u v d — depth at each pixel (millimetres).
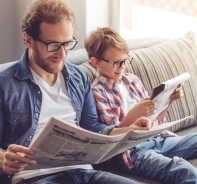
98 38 1824
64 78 1608
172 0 2641
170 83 1639
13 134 1488
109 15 2512
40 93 1523
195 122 2213
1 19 2623
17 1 2605
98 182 1543
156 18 2707
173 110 2094
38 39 1449
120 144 1411
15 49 2723
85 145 1285
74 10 2430
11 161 1276
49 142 1234
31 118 1495
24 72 1507
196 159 1896
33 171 1480
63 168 1531
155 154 1774
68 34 1458
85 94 1683
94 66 1921
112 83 1843
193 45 2295
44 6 1453
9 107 1466
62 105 1581
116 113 1806
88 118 1694
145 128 1568
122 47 1807
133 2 2656
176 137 1919
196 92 2199
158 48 2186
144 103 1663
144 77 2039
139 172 1776
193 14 2604
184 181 1647
